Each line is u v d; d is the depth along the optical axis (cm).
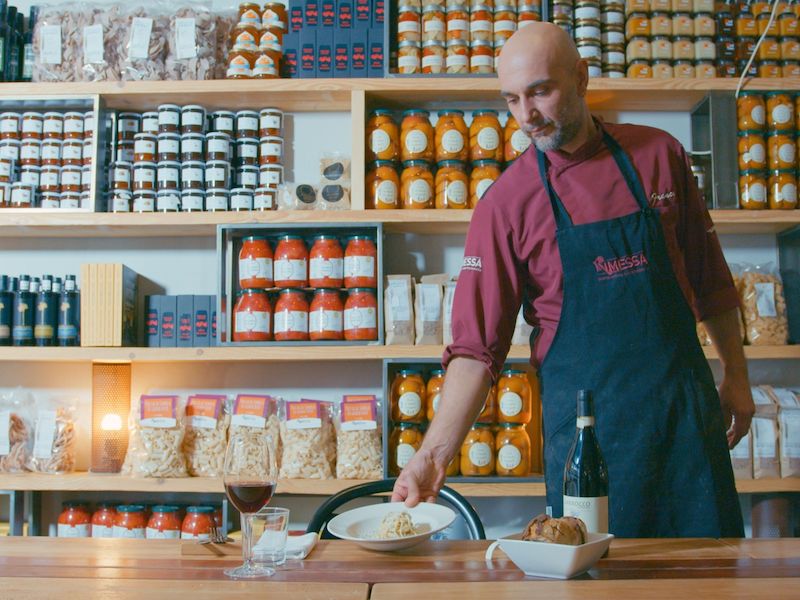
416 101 283
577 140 172
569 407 163
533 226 173
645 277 164
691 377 160
